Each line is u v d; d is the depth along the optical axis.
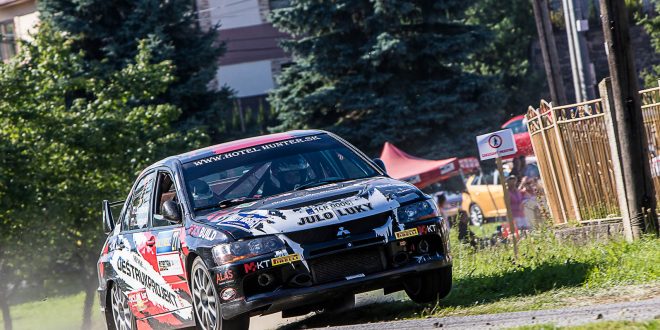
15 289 60.66
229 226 23.70
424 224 24.16
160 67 71.50
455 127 105.50
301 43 108.50
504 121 108.50
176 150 68.38
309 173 26.42
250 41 137.00
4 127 61.16
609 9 33.50
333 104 107.19
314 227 23.25
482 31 107.94
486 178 84.94
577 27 85.56
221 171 26.30
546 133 41.75
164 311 26.88
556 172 41.50
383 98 105.31
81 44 105.12
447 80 106.50
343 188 24.98
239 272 23.03
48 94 63.53
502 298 25.62
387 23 106.19
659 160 36.94
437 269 25.05
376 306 28.02
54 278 67.00
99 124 62.84
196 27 109.19
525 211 53.00
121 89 69.38
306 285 22.98
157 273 26.73
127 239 28.98
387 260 23.66
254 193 25.78
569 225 40.38
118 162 63.28
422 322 23.03
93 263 62.06
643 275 24.91
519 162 70.19
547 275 26.89
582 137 39.47
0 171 55.69
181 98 105.75
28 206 56.38
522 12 133.00
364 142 107.12
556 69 86.94
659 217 34.28
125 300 29.67
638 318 18.98
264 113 127.25
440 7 106.31
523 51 132.75
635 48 121.88
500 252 38.16
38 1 104.56
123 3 104.31
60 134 61.22
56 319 66.50
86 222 59.94
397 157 83.06
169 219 25.38
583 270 26.84
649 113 37.09
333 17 106.75
